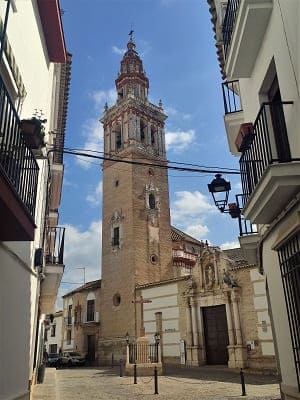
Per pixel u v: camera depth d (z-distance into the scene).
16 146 5.77
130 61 49.53
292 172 5.59
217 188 9.85
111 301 38.03
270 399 13.04
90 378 23.56
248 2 7.09
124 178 41.62
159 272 38.94
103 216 42.50
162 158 44.97
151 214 40.81
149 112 46.34
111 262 39.56
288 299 6.19
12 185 5.03
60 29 10.72
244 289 27.03
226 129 10.95
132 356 25.81
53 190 18.67
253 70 8.52
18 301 7.61
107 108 47.91
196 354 28.55
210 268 29.61
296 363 5.95
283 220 6.51
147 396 15.23
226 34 8.98
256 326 25.62
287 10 6.27
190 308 30.12
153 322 32.88
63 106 18.55
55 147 14.08
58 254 15.02
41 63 10.31
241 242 9.39
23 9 7.99
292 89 6.16
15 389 7.42
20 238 6.26
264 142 6.57
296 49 5.92
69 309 46.16
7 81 6.96
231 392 15.48
